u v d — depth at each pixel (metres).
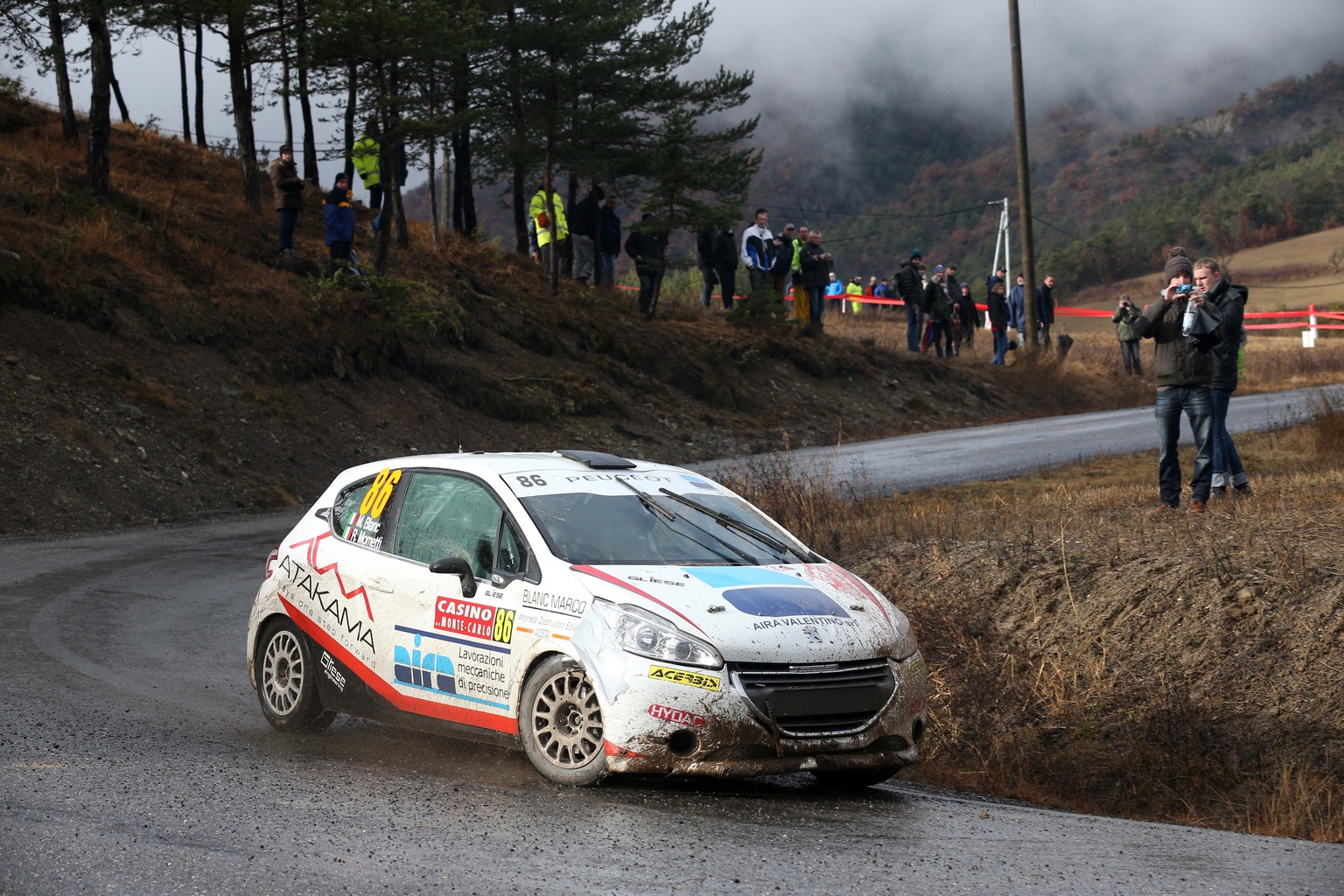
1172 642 9.04
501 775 6.55
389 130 26.59
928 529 12.90
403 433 23.62
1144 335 12.30
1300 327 67.94
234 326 23.02
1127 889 4.78
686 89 32.78
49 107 33.47
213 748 7.05
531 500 7.02
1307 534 10.30
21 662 9.19
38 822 5.25
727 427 29.22
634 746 6.01
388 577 7.26
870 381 34.09
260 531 16.98
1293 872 5.12
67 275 21.20
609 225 35.19
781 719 6.14
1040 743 8.42
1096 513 13.05
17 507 16.47
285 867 4.74
